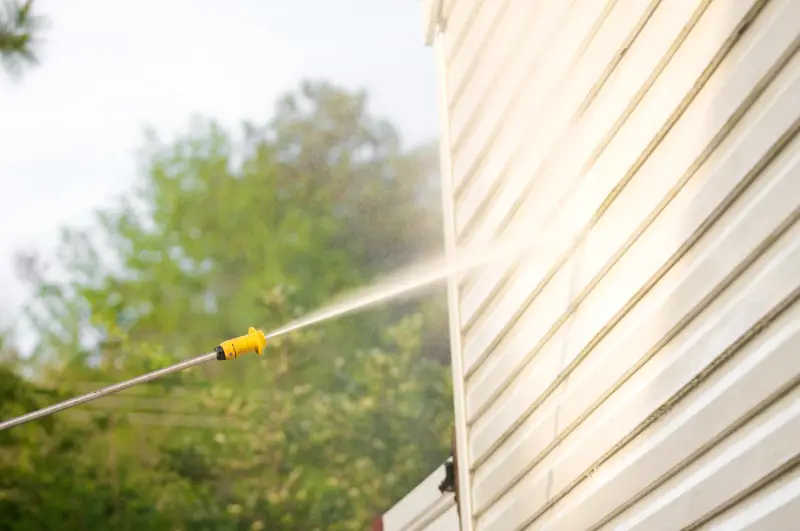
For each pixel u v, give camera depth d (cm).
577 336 318
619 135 297
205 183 3014
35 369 2570
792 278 230
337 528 1310
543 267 339
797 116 229
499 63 377
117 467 1394
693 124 264
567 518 324
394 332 1449
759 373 239
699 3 262
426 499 479
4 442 1312
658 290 279
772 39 237
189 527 1320
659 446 275
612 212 301
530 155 351
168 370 404
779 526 233
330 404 1343
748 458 242
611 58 303
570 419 322
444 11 432
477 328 392
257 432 1335
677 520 268
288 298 1480
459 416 403
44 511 1323
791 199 231
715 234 257
